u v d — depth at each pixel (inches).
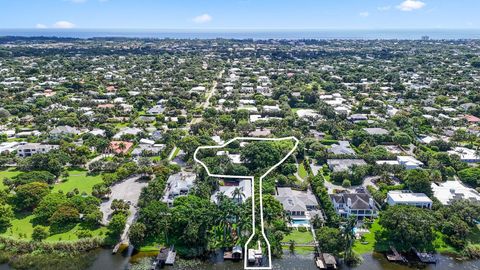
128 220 4707.2
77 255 4146.2
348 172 5861.2
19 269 3924.7
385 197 5177.2
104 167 6225.4
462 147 7249.0
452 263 4072.3
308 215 4830.2
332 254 4099.4
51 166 5954.7
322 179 5674.2
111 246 4296.3
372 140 7386.8
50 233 4436.5
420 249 4224.9
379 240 4409.5
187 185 5251.0
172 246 4276.6
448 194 5280.5
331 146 7283.5
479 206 4653.1
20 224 4613.7
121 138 7677.2
